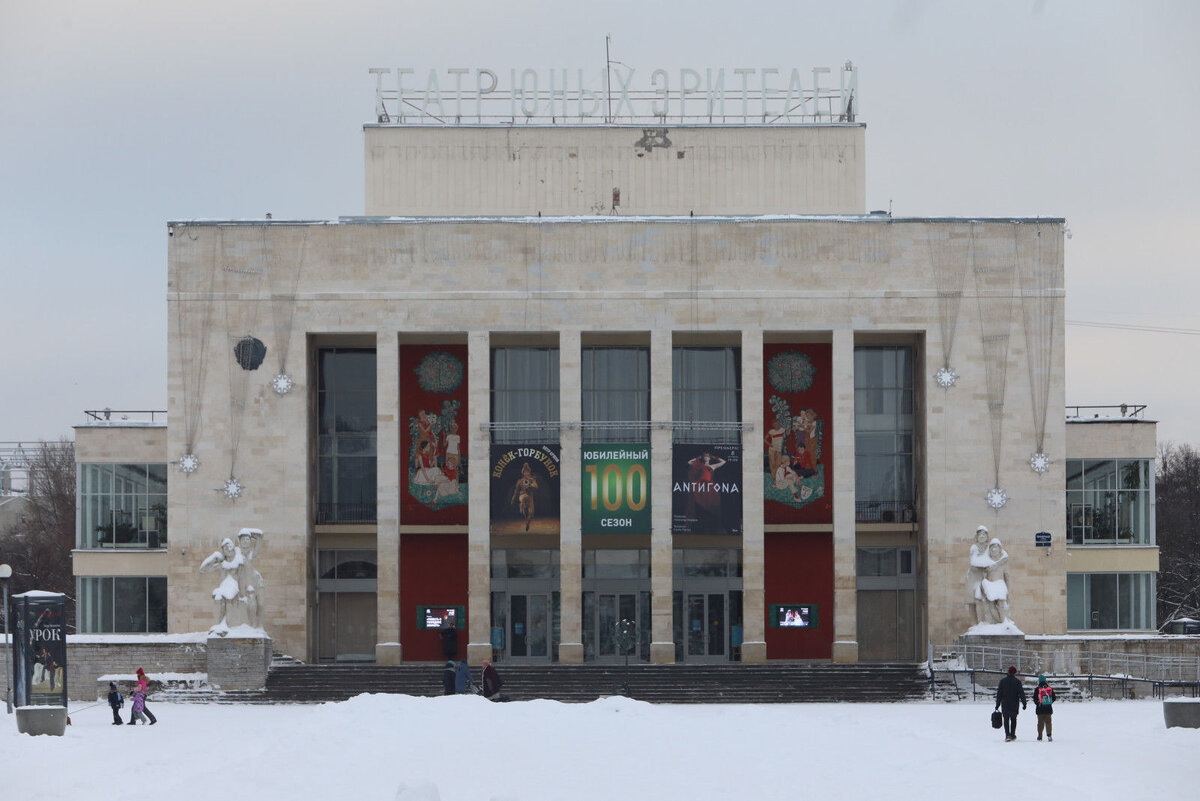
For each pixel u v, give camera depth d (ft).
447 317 254.88
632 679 231.50
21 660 186.19
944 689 228.43
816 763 137.08
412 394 264.72
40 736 169.68
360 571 263.29
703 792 124.47
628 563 264.11
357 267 255.09
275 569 252.01
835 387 254.06
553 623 263.29
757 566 252.42
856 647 250.37
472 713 155.74
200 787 124.16
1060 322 254.88
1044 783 128.26
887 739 150.20
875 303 254.27
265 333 254.47
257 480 253.03
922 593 258.98
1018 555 252.42
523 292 255.09
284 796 120.88
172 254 255.29
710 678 231.91
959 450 253.44
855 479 263.90
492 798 112.88
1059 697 224.12
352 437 264.72
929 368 254.27
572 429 253.44
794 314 254.27
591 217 257.14
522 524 252.62
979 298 254.68
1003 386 254.06
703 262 255.09
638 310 254.68
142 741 167.94
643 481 253.44
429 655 261.44
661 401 254.06
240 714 207.82
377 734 144.77
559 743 142.92
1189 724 167.22
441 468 263.29
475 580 252.01
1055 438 253.65
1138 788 127.03
